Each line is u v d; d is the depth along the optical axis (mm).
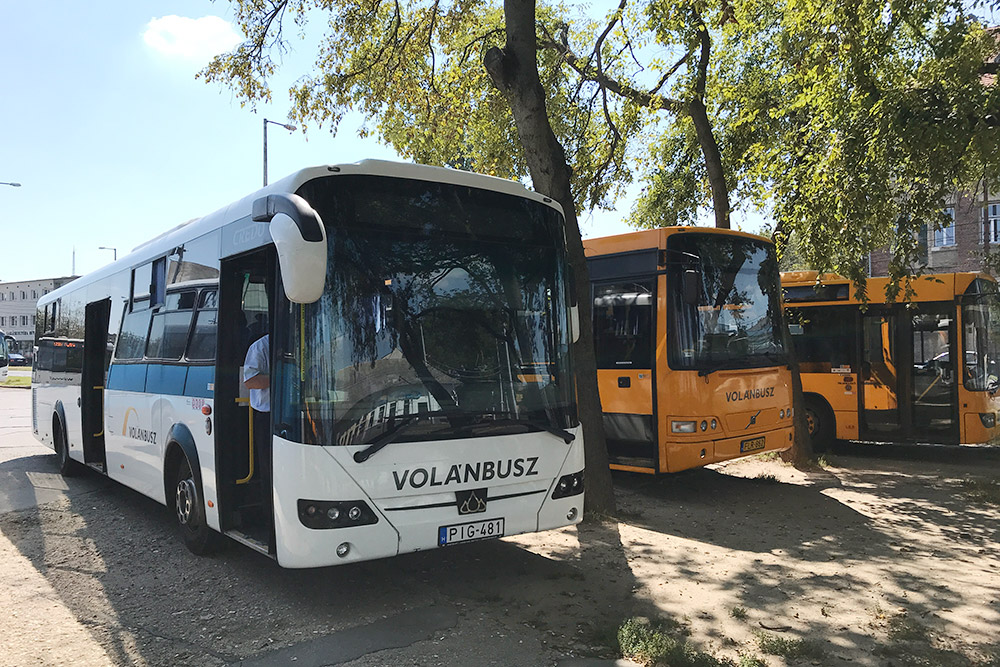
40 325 12523
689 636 4648
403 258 5137
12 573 6016
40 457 12594
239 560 6289
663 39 10523
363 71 12508
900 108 8367
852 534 7234
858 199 8828
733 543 6883
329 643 4520
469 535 5055
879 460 12102
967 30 8273
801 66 9891
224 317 5930
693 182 14086
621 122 12688
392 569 6020
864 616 4984
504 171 13539
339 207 4969
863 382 12344
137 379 7664
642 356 9141
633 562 6234
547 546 6727
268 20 11211
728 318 9273
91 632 4758
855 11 8594
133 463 7723
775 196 10273
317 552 4621
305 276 4441
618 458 9344
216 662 4289
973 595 5406
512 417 5336
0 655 4398
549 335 5707
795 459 11117
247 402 5973
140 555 6492
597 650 4406
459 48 13133
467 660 4273
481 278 5445
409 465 4836
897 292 9562
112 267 8969
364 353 4871
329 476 4633
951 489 9508
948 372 11617
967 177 9672
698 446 8656
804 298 13016
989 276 12000
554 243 5895
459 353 5219
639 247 9305
